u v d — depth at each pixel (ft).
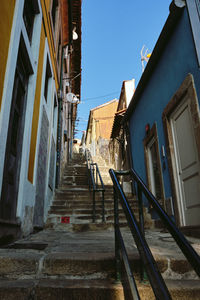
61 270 5.85
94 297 5.01
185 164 13.29
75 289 5.06
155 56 16.96
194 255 3.06
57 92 23.93
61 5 24.99
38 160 13.43
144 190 5.32
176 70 14.10
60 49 27.04
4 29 7.81
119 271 5.52
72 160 49.62
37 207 13.26
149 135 19.27
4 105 7.61
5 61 7.91
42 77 14.62
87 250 7.09
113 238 10.66
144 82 20.18
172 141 15.05
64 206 18.83
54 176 21.99
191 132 12.59
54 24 21.76
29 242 8.86
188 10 12.39
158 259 6.10
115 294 5.01
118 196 5.65
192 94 11.85
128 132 26.84
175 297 5.14
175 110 14.51
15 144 9.84
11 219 9.07
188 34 12.48
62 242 9.07
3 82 7.70
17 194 9.92
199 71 11.40
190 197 12.73
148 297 5.01
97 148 65.26
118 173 6.81
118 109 45.78
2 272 5.81
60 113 24.82
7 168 8.62
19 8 9.28
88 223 15.21
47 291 5.07
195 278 6.06
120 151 35.53
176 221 13.85
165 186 15.84
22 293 4.89
